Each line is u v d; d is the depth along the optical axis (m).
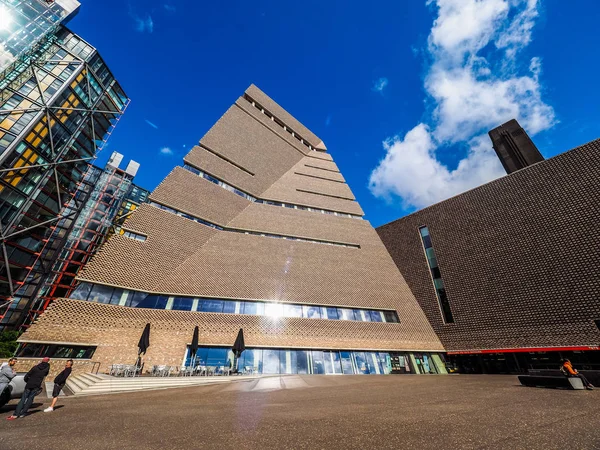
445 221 32.16
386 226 37.69
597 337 19.80
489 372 24.08
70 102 39.84
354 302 28.00
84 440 5.11
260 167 37.69
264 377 18.73
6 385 7.98
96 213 55.72
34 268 41.38
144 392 12.94
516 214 27.09
